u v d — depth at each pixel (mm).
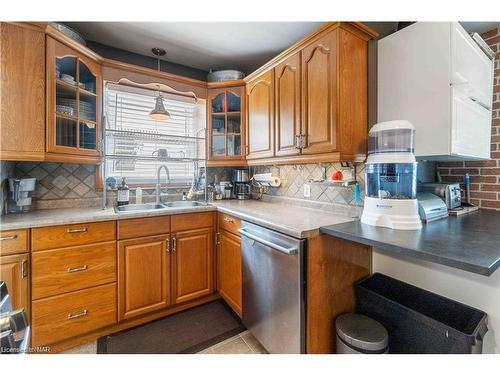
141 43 2154
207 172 2713
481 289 1149
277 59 1895
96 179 2129
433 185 1581
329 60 1471
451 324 1220
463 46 1312
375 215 1312
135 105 2430
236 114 2467
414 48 1384
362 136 1548
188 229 2018
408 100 1412
